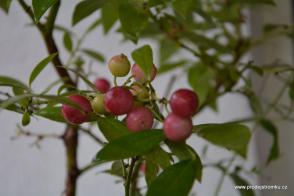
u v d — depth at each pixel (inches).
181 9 12.3
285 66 19.2
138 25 13.1
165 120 11.0
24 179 25.1
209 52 25.0
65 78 13.5
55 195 25.0
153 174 12.0
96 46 25.5
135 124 11.1
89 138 25.2
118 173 13.1
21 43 24.7
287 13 25.0
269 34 22.7
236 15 21.2
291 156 25.5
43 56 24.5
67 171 15.8
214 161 26.1
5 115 24.7
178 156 11.1
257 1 17.7
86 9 13.9
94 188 25.7
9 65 24.7
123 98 11.0
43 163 25.1
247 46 21.5
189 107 10.9
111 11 15.7
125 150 10.6
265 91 25.4
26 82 24.6
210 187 26.5
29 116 11.7
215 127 11.6
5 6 13.6
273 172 25.8
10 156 25.0
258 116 19.6
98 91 11.8
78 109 10.9
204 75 22.9
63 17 24.7
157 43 25.4
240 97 26.5
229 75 19.0
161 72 23.4
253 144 25.8
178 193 10.5
